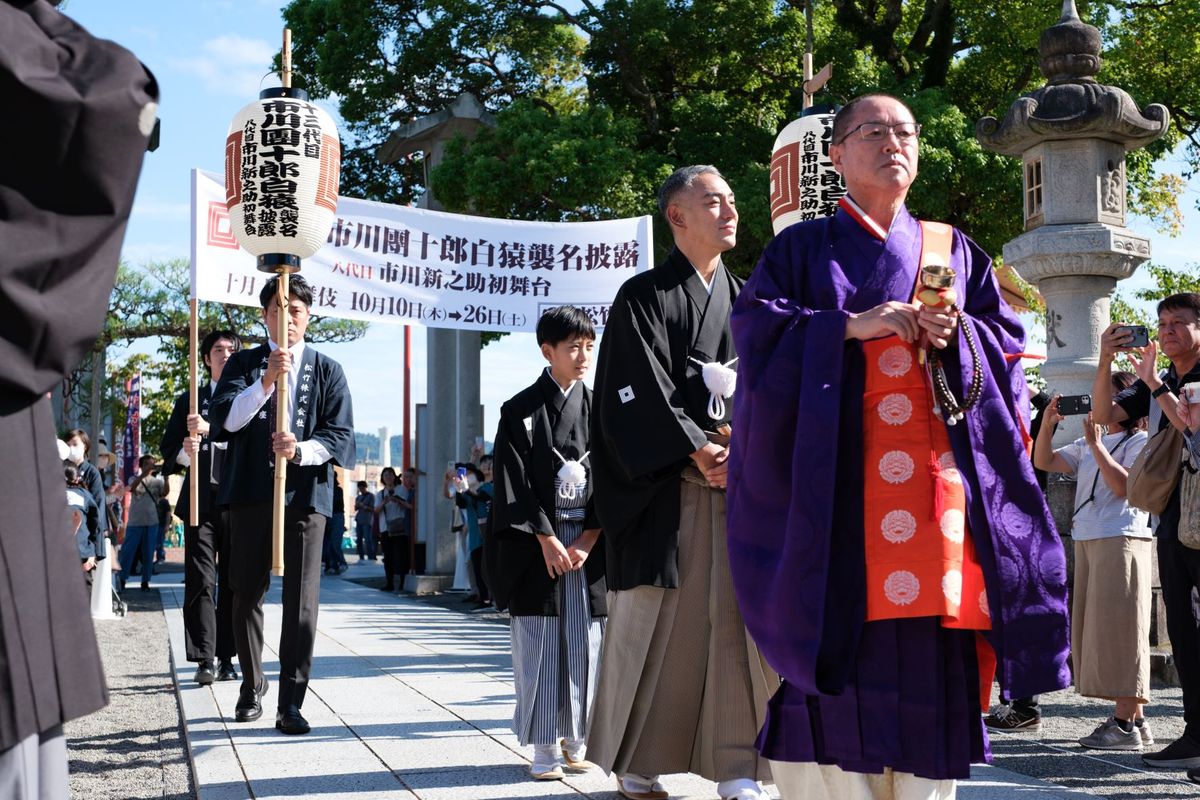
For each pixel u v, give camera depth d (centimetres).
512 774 456
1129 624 530
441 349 1719
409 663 818
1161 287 1886
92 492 1055
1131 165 1532
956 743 280
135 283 3145
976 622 276
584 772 465
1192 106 1631
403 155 1761
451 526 1670
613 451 395
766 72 1666
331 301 797
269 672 772
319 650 907
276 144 564
